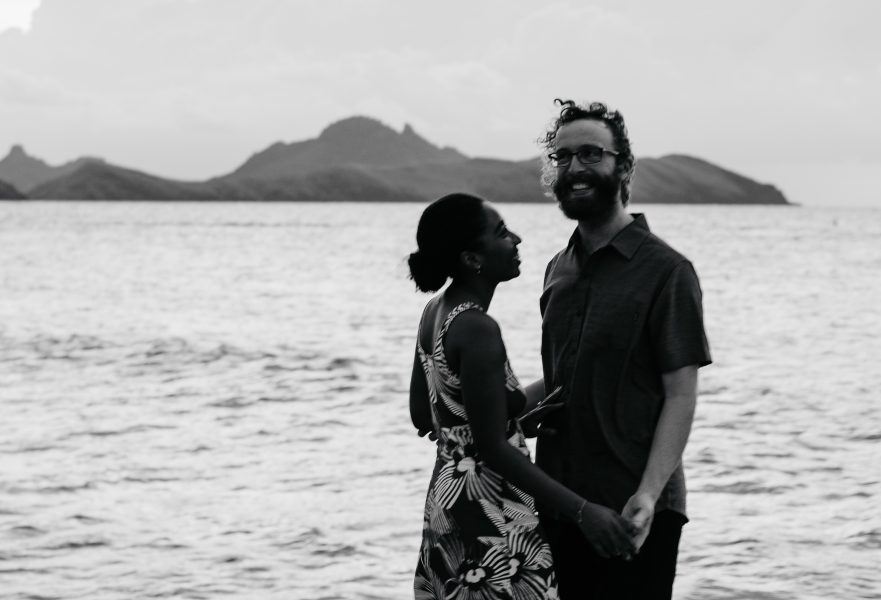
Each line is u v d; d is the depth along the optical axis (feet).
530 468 11.21
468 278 11.64
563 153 12.25
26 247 269.03
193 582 23.24
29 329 86.22
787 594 22.13
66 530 27.32
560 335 12.50
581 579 12.53
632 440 11.93
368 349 72.28
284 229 458.91
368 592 22.56
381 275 161.07
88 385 55.98
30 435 41.11
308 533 26.86
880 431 40.42
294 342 76.74
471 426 11.25
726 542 25.93
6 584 23.08
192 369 62.28
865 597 21.88
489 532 11.40
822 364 62.49
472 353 11.13
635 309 11.84
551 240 315.78
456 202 11.58
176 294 124.77
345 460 35.86
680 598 22.04
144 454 37.24
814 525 27.32
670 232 425.69
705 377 56.54
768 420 43.04
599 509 11.14
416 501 30.12
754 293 125.08
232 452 37.58
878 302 111.96
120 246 279.49
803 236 389.39
